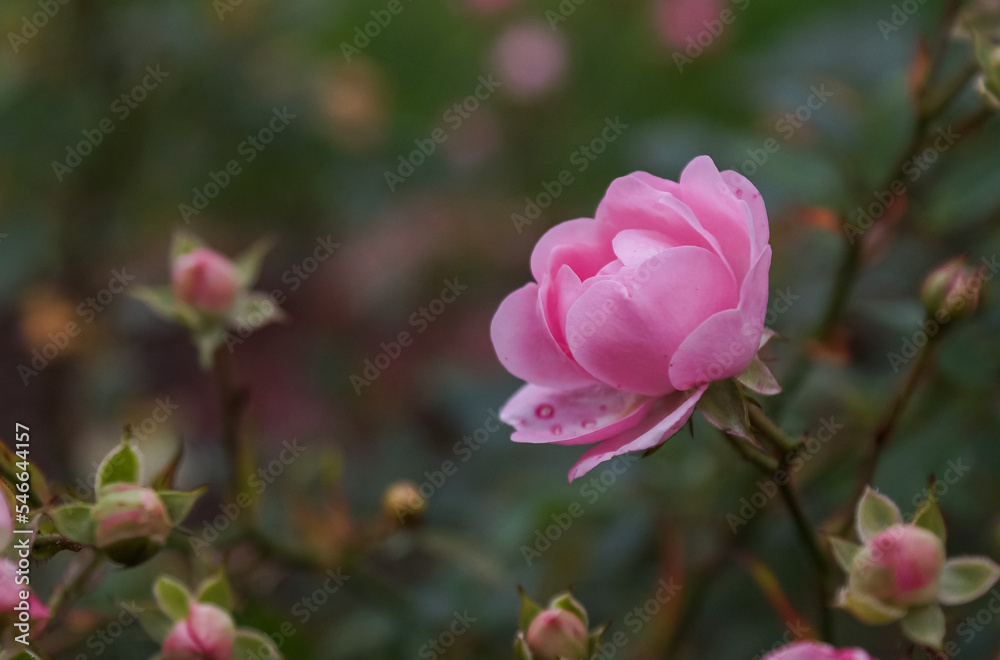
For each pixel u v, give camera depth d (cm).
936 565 61
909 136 70
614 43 138
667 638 70
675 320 60
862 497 62
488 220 125
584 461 60
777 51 93
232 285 69
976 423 71
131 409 93
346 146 112
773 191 77
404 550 70
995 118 72
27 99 96
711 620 75
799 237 78
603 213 61
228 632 64
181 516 62
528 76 131
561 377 62
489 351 113
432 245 121
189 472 86
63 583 63
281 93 108
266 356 116
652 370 60
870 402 72
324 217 119
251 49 107
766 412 68
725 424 60
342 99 110
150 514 61
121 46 97
